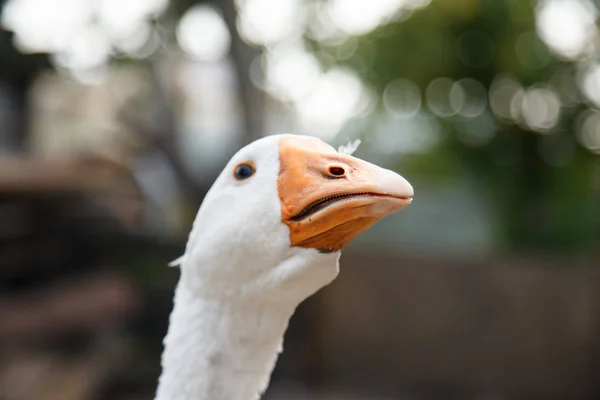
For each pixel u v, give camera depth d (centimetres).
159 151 280
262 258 62
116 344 230
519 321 234
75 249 221
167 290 259
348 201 59
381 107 249
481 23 228
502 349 235
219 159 306
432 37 233
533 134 242
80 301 194
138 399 222
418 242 304
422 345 244
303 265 61
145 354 246
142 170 301
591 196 246
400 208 59
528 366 232
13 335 164
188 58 273
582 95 233
